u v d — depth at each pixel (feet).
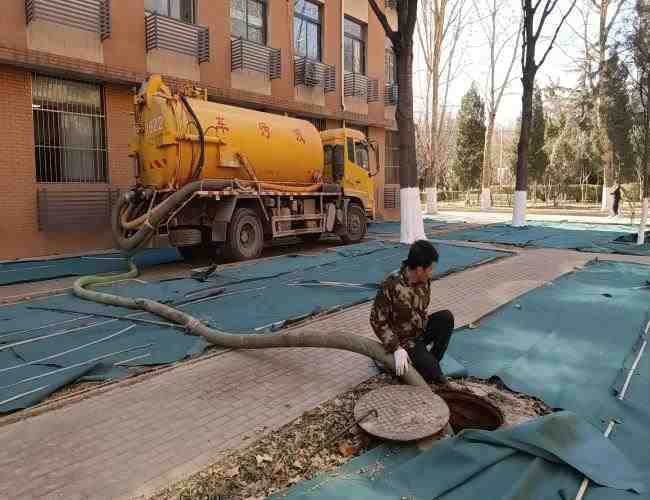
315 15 58.54
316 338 14.33
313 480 9.30
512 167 139.95
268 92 52.06
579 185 132.26
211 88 46.03
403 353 12.74
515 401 12.75
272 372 14.92
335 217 43.42
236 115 35.40
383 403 11.55
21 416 12.08
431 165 89.40
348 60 64.08
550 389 13.20
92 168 40.11
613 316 20.29
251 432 11.48
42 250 37.45
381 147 69.36
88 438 11.17
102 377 14.33
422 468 9.26
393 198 72.18
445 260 34.14
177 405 12.80
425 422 10.72
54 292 25.17
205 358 16.07
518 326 19.10
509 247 43.06
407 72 41.93
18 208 35.91
